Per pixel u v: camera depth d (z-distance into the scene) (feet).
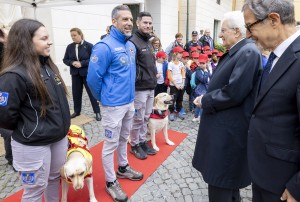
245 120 6.51
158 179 10.93
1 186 10.36
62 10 25.50
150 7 41.24
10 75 5.92
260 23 4.54
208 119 6.94
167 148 13.76
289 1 4.41
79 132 9.86
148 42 12.07
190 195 9.89
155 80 12.34
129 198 9.64
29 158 6.49
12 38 6.17
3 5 20.39
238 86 6.14
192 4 51.26
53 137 6.67
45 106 6.39
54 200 8.12
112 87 8.79
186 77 20.16
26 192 6.86
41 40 6.27
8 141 11.10
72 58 17.31
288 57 4.41
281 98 4.43
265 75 4.99
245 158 6.73
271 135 4.63
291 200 4.30
